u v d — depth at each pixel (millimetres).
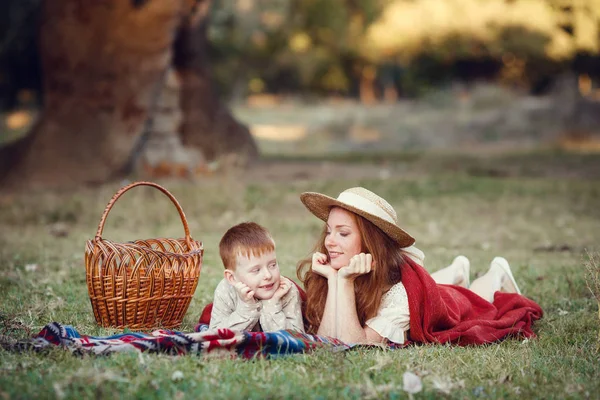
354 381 3705
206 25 16391
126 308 4801
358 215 4562
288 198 12352
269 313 4520
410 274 4613
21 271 6945
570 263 7562
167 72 14211
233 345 4102
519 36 27391
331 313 4539
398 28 29609
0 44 25344
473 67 31469
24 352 4031
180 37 15672
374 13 38938
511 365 4117
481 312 5211
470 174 16469
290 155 21000
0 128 28219
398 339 4516
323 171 16328
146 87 13789
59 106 13883
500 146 24656
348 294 4531
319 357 4035
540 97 28938
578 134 24688
